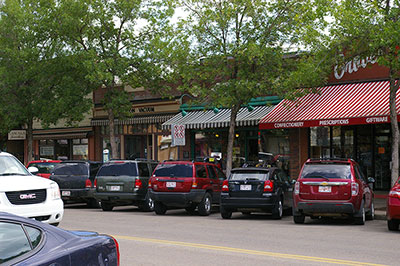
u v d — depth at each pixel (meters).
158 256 9.69
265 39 21.62
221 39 22.11
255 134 26.27
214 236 12.37
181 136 22.38
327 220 16.28
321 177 14.55
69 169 20.84
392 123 17.39
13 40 30.50
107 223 15.25
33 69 29.34
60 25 26.14
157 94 30.03
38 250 4.97
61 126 36.16
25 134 38.09
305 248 10.55
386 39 16.17
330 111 21.36
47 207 11.16
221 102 21.06
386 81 22.05
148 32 26.41
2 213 5.13
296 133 24.69
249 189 16.39
